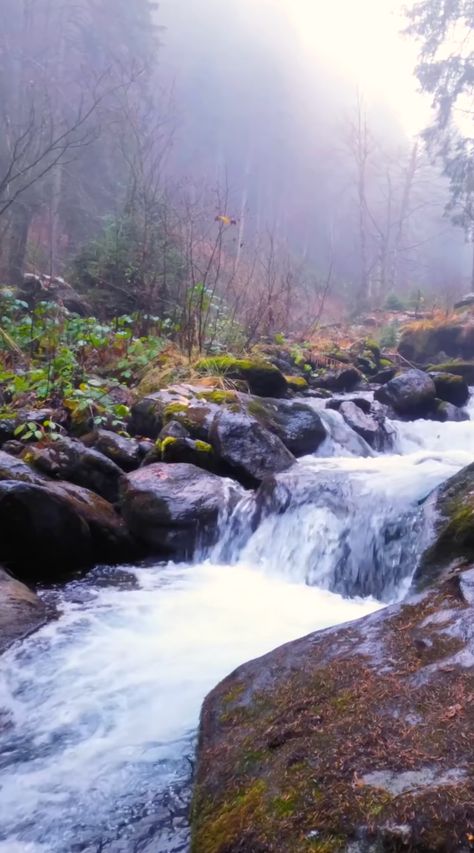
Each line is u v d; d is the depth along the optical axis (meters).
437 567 3.00
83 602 3.65
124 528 4.46
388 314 17.77
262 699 2.07
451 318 13.25
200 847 1.54
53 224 16.75
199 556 4.46
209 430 5.46
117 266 11.05
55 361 6.38
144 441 5.69
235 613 3.57
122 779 2.12
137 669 2.87
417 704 1.76
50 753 2.28
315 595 3.91
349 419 7.07
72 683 2.73
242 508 4.60
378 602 3.77
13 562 3.96
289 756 1.68
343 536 4.11
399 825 1.31
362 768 1.53
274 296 11.03
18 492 3.83
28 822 1.93
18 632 3.13
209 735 2.01
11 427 5.43
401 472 4.92
